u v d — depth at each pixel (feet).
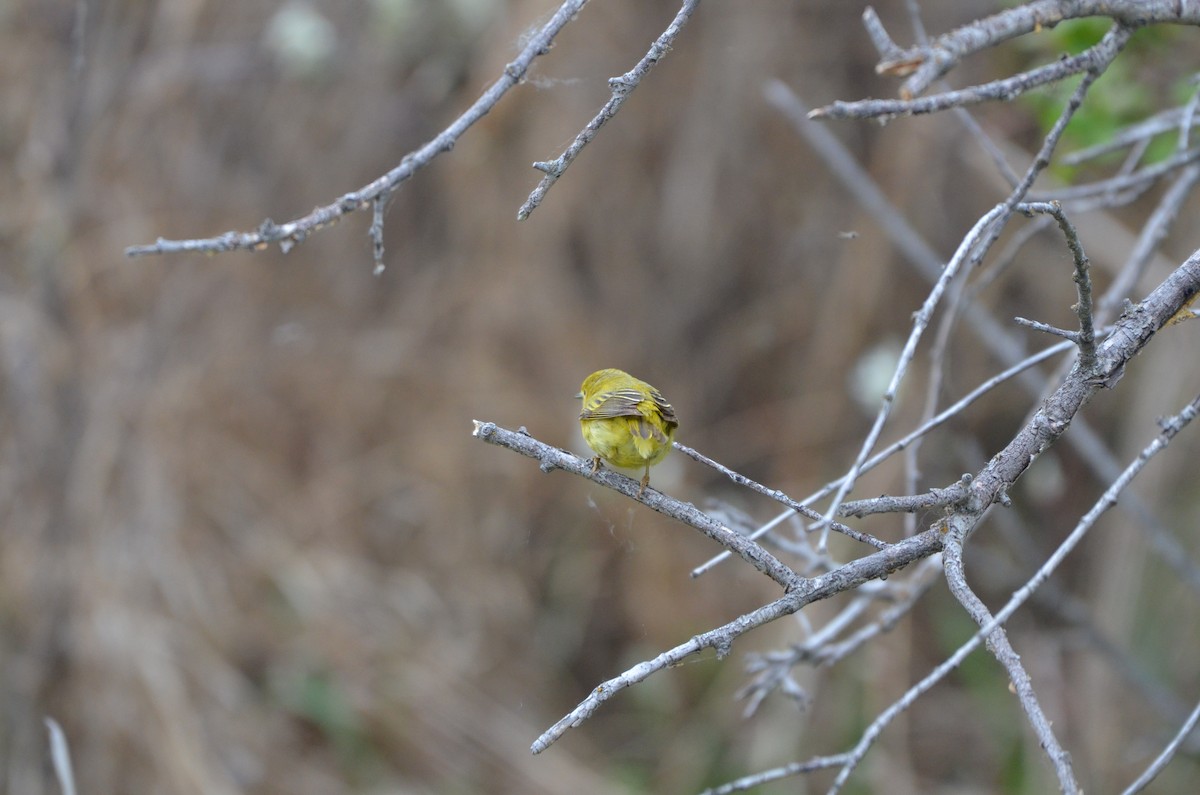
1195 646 46.42
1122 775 45.75
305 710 47.62
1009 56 39.11
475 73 53.57
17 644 44.93
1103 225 44.39
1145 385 47.75
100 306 48.83
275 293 53.52
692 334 59.57
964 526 15.06
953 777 50.96
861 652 52.21
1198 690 45.83
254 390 52.11
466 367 55.52
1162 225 26.07
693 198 58.85
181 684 45.80
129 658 45.29
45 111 47.24
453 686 50.39
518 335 56.18
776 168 58.90
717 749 51.42
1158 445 15.30
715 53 59.00
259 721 46.98
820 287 58.95
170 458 48.73
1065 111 15.64
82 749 44.21
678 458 58.03
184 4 50.29
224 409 51.01
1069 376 15.85
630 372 57.52
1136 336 15.96
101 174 49.21
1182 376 46.47
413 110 55.16
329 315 54.95
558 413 55.31
